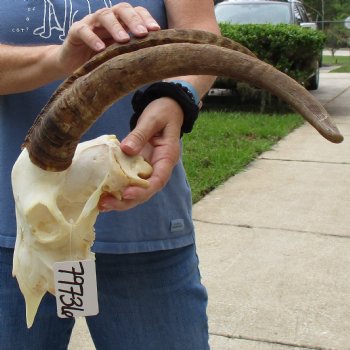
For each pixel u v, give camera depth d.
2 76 1.75
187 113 1.53
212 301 4.22
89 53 1.61
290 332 3.86
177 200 2.00
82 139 1.91
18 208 1.51
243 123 10.02
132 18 1.48
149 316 1.97
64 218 1.48
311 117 1.12
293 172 7.34
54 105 1.35
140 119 1.47
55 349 2.06
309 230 5.45
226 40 1.46
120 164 1.42
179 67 1.24
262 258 4.88
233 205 6.09
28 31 1.91
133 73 1.27
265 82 1.18
